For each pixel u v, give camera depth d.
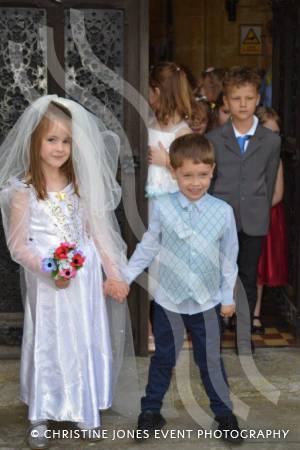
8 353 5.36
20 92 5.20
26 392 4.37
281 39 6.18
